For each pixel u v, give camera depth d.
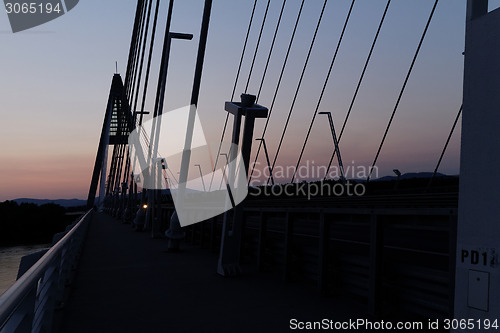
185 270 7.93
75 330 4.09
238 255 7.44
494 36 2.25
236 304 5.13
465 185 2.33
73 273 7.59
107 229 23.38
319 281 5.63
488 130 2.23
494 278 2.12
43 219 170.62
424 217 4.27
